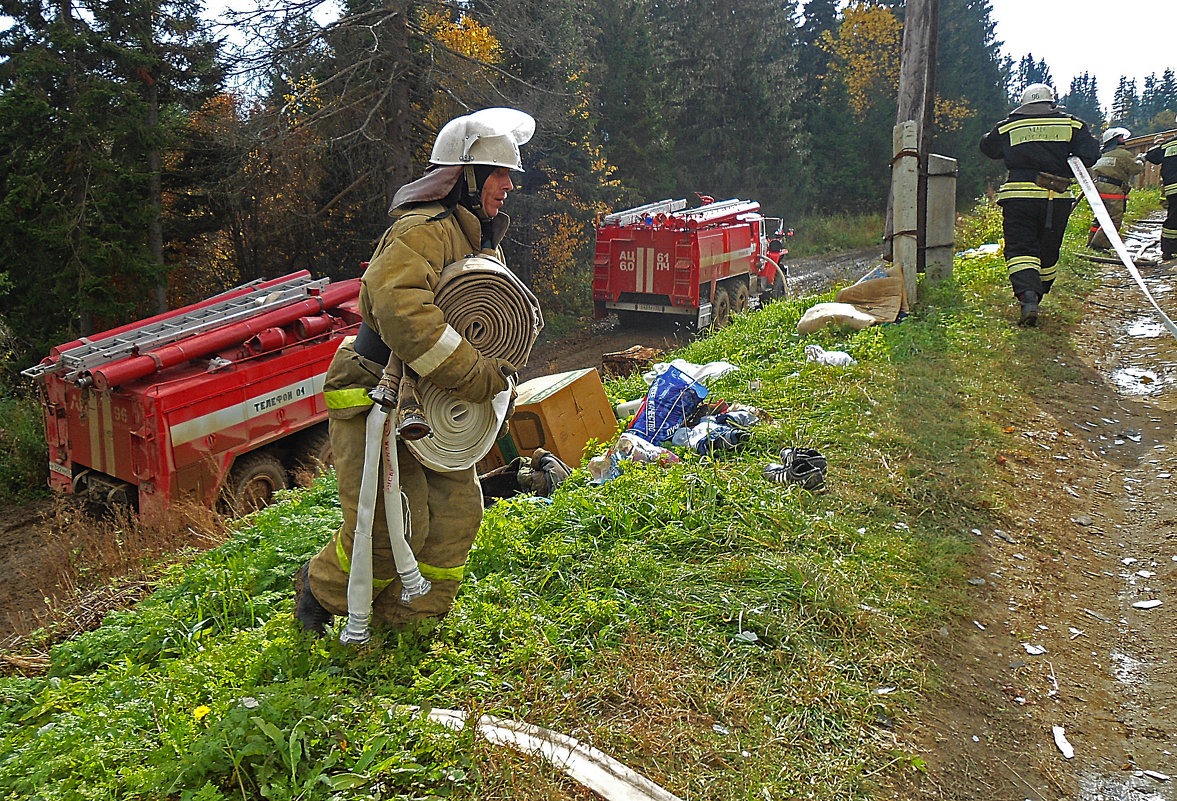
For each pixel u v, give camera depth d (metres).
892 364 7.49
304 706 2.74
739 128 37.41
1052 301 9.54
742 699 3.25
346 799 2.50
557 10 23.02
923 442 5.82
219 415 8.98
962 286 10.00
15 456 12.66
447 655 3.27
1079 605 4.34
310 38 17.11
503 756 2.71
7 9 17.03
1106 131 13.05
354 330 10.26
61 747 2.85
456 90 19.16
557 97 21.52
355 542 3.05
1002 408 6.65
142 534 7.86
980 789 3.06
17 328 16.64
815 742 3.10
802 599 3.91
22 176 16.58
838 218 41.19
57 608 5.35
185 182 19.31
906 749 3.15
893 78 48.72
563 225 25.12
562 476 5.93
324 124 18.73
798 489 5.04
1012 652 3.89
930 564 4.44
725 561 4.22
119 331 9.27
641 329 21.19
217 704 2.93
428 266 2.95
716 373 7.89
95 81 16.83
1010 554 4.71
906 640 3.79
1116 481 5.74
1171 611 4.20
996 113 54.59
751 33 36.91
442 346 2.89
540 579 4.01
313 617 3.46
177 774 2.56
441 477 3.31
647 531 4.50
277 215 20.86
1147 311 9.48
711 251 18.45
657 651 3.46
